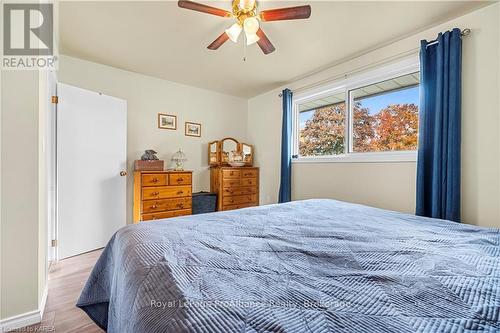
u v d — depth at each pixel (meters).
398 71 2.40
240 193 3.93
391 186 2.43
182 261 0.77
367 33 2.24
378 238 1.04
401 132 2.46
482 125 1.85
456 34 1.91
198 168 3.93
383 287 0.63
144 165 3.07
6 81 1.33
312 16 1.98
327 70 3.08
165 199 3.05
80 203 2.60
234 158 4.16
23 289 1.37
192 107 3.85
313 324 0.48
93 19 2.03
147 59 2.84
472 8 1.87
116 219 2.94
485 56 1.84
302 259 0.82
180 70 3.17
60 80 2.71
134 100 3.27
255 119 4.35
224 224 1.23
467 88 1.92
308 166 3.34
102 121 2.81
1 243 1.31
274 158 3.93
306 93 3.37
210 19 2.03
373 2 1.81
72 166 2.54
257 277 0.68
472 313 0.52
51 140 2.36
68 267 2.25
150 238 0.97
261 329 0.47
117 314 0.86
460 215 1.90
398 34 2.26
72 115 2.53
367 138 2.76
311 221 1.33
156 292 0.63
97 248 2.75
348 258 0.82
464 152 1.93
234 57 2.76
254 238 1.03
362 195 2.69
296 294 0.59
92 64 2.92
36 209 1.42
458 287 0.63
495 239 1.03
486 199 1.84
